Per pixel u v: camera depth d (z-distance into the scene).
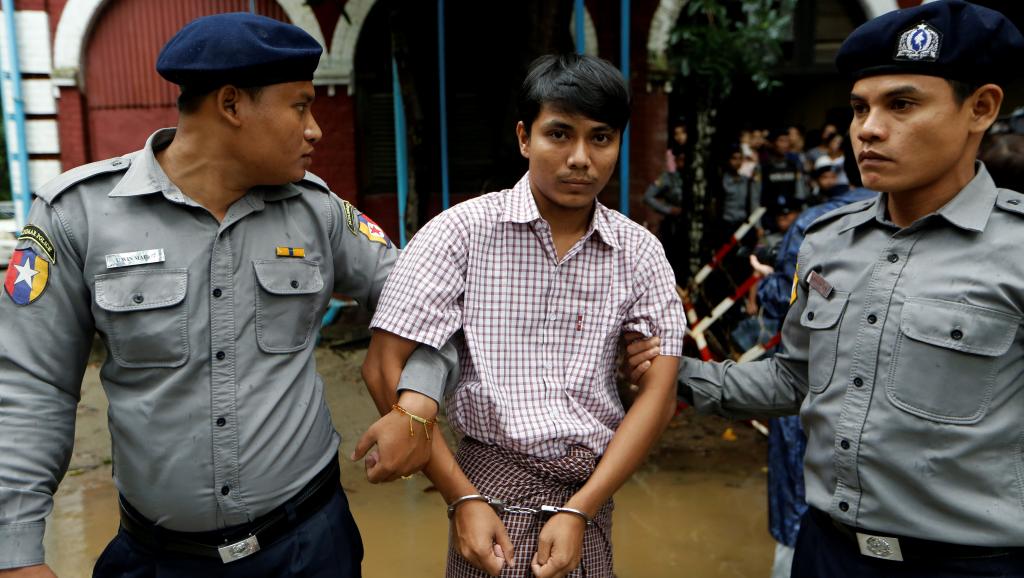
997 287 1.38
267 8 6.68
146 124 6.75
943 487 1.42
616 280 1.64
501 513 1.57
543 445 1.56
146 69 6.70
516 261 1.60
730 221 6.38
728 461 4.07
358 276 1.80
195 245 1.55
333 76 6.75
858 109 1.48
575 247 1.60
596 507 1.56
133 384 1.55
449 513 1.60
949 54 1.35
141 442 1.54
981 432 1.39
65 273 1.50
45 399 1.49
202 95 1.50
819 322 1.58
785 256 2.61
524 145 1.63
